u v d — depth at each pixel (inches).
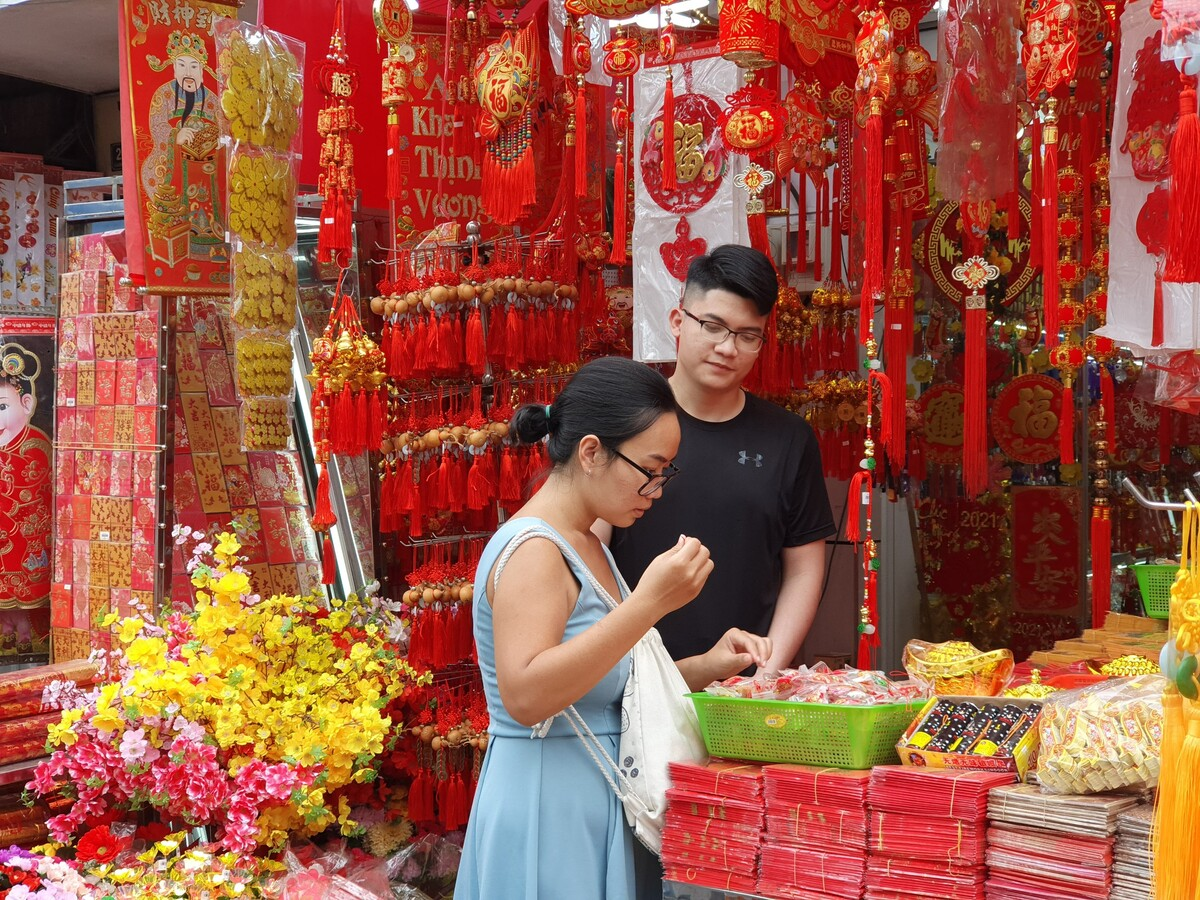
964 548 154.5
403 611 122.4
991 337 150.2
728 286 90.4
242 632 106.7
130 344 129.7
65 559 137.8
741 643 78.4
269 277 118.1
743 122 94.1
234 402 138.0
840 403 141.2
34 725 111.4
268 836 99.9
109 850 92.3
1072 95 113.1
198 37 118.7
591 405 66.7
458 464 113.5
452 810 119.0
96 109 190.5
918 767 63.3
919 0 108.3
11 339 143.3
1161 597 112.2
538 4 132.3
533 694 63.0
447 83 123.6
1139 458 143.8
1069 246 111.7
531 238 121.1
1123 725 56.2
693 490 94.0
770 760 68.2
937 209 147.6
